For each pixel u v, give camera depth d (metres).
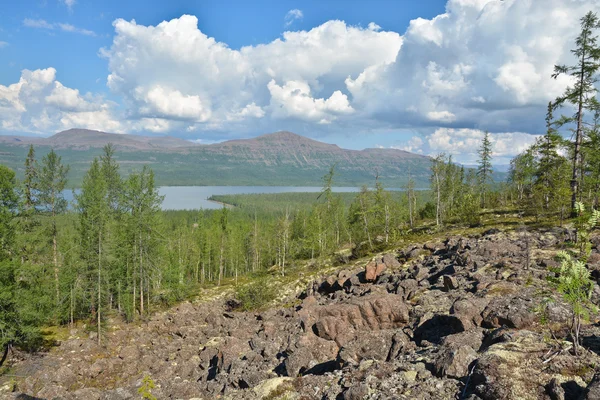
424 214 91.56
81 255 37.47
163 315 46.00
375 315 22.14
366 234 71.81
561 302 15.88
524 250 30.86
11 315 29.77
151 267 45.88
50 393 23.80
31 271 31.80
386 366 14.34
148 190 44.75
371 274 39.41
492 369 11.04
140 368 28.78
